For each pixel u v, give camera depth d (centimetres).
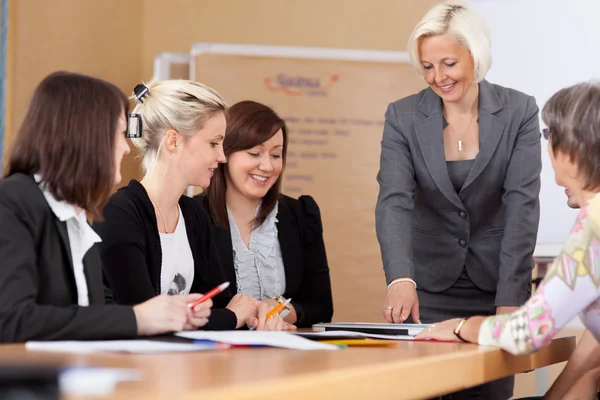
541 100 550
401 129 302
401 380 134
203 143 260
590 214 182
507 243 288
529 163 292
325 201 530
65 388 88
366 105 534
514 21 552
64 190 173
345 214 530
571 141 191
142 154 264
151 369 119
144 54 579
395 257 285
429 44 278
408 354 162
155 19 579
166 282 258
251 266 312
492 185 296
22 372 71
